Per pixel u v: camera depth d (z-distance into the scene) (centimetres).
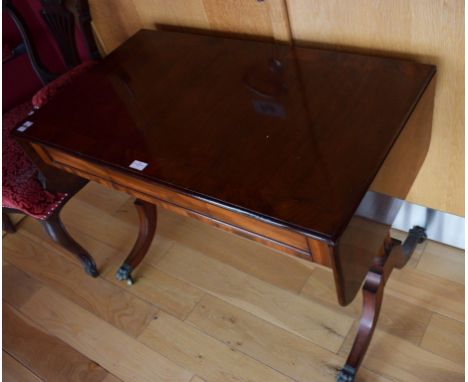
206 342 131
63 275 158
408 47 100
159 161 91
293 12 108
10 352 142
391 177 86
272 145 88
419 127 96
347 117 89
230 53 114
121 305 145
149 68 116
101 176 102
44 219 133
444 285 127
